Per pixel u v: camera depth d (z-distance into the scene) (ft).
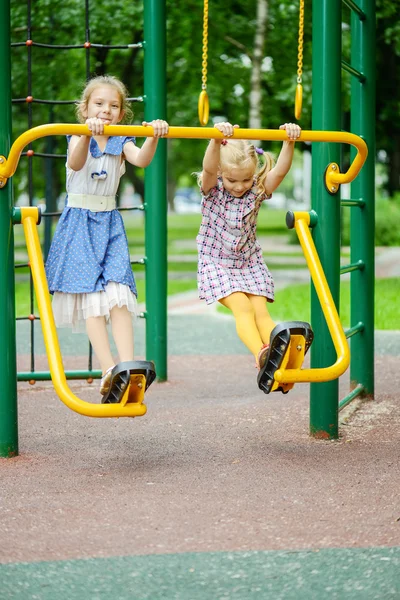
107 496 22.49
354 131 34.68
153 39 38.29
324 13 27.53
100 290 24.94
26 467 25.29
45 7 78.33
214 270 25.94
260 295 26.05
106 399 23.00
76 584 17.11
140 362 22.41
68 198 25.82
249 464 25.38
